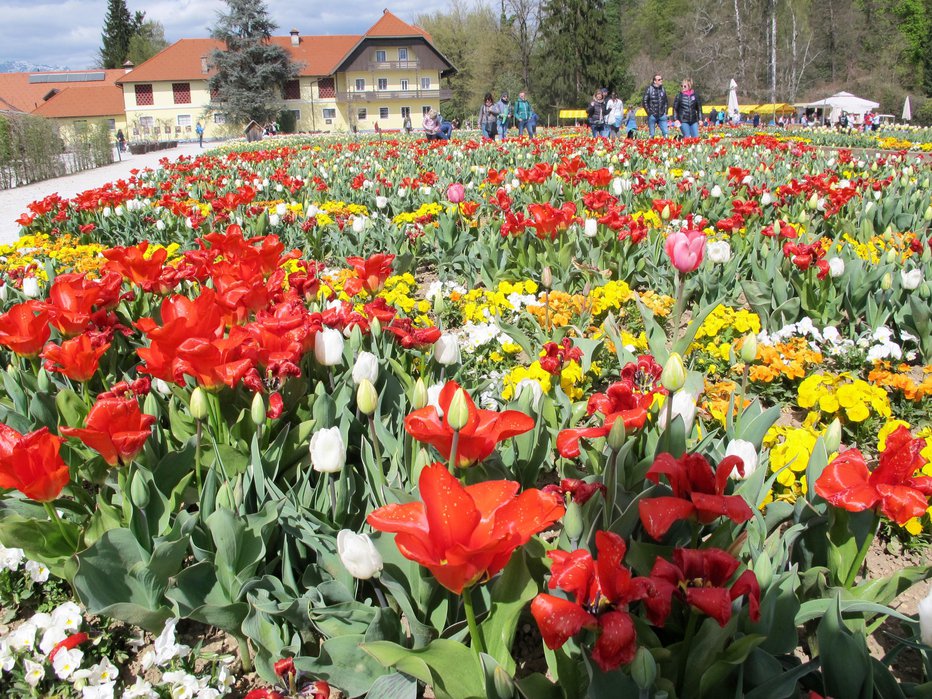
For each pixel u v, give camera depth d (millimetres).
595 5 68000
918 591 3197
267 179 12773
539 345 4957
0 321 3461
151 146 54406
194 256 4699
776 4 61906
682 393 2855
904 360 5270
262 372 3438
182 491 3137
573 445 2416
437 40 88625
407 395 3654
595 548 2459
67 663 2709
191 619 2838
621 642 1726
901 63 77438
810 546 2705
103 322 4012
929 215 8336
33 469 2506
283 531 2754
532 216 6738
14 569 3178
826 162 15273
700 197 10078
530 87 72688
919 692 2008
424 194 10766
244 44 73312
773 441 3676
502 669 1966
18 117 27766
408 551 1732
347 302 5543
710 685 2080
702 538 2621
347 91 81938
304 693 2322
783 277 5926
